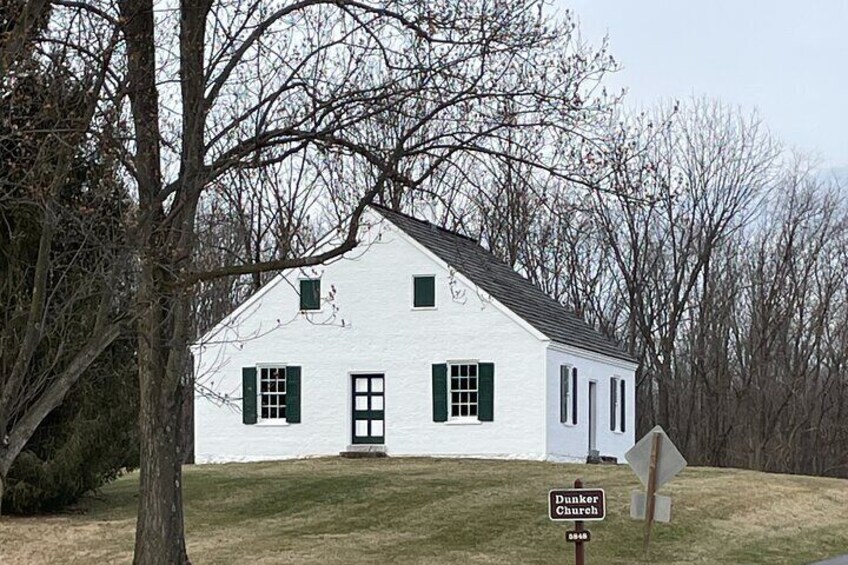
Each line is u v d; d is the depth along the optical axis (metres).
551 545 25.27
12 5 15.72
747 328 63.25
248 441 41.31
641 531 26.75
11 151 17.27
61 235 18.97
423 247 40.22
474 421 39.53
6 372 18.67
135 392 28.94
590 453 42.72
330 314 40.97
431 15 17.25
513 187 23.22
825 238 62.59
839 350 64.12
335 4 17.66
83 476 28.44
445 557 23.56
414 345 40.28
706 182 58.94
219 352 40.44
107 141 15.68
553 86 17.55
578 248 61.41
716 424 61.19
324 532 26.52
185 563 19.36
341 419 40.66
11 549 24.28
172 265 16.69
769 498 31.94
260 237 43.25
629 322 62.19
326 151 17.45
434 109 17.33
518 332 39.28
